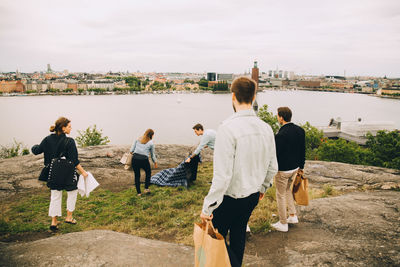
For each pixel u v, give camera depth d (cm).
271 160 235
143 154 668
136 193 711
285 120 386
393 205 491
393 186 687
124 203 638
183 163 752
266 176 242
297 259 330
